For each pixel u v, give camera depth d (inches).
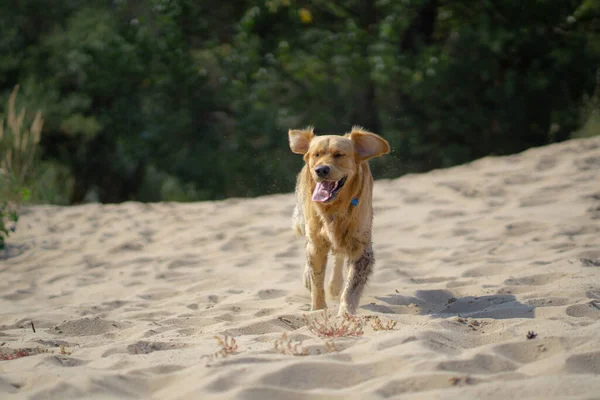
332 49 778.2
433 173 530.6
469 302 217.0
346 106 836.0
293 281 281.0
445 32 881.5
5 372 154.3
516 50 826.2
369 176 227.8
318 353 156.2
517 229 340.2
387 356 144.6
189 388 132.8
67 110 778.8
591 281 228.1
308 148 229.0
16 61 812.6
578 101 832.3
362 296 240.2
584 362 136.3
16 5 842.2
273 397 126.3
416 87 783.1
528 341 150.9
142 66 809.5
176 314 234.2
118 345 176.4
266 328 195.8
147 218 480.7
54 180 717.9
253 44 812.6
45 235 447.5
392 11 792.9
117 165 854.5
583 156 491.5
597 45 854.5
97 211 518.9
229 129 870.4
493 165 518.0
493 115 812.0
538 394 121.0
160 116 825.5
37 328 226.8
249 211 474.0
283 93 822.5
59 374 142.8
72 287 312.2
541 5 794.8
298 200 254.4
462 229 352.8
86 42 816.9
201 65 865.5
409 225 376.8
